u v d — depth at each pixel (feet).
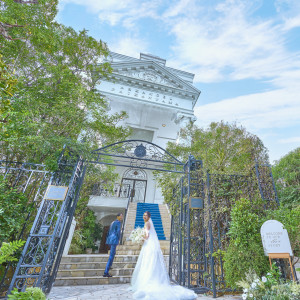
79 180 17.13
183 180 19.54
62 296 12.39
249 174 17.92
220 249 14.66
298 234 13.12
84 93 21.11
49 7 20.95
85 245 33.04
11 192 13.24
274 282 11.07
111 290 14.05
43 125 15.33
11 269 13.55
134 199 54.65
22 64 18.86
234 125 33.24
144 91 59.52
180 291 12.57
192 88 62.90
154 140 61.11
